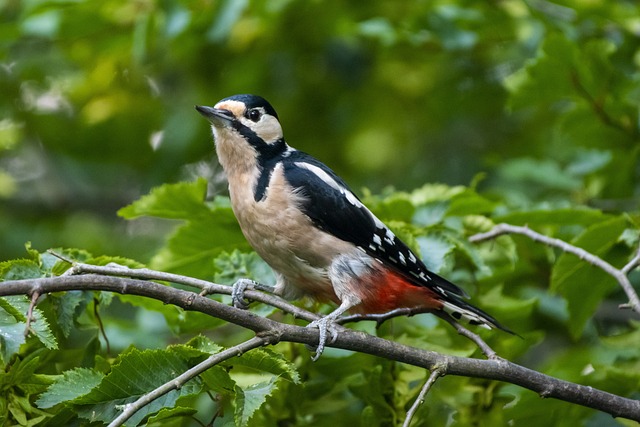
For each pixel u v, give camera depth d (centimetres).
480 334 912
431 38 1334
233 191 918
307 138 1561
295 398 853
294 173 895
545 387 739
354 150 1573
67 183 1717
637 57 1238
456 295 895
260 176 904
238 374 847
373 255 883
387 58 1523
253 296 769
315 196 882
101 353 809
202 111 918
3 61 1521
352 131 1568
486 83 1530
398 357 730
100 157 1644
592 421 944
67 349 806
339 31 1441
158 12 1298
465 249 937
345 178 1587
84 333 854
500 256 1032
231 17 1231
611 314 1213
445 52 1483
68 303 755
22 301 661
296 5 1391
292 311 761
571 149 1348
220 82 1505
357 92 1559
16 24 1342
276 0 1342
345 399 876
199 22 1303
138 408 612
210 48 1473
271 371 675
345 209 885
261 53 1473
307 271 895
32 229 1612
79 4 1334
